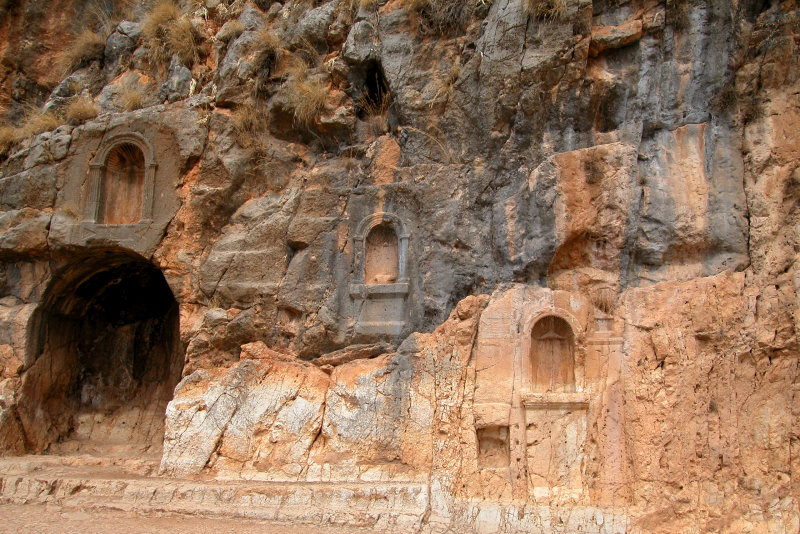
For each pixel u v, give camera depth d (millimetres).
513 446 9156
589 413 9133
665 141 10039
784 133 9500
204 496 9203
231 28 12961
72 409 13109
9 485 9781
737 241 9461
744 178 9641
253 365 10445
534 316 9516
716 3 10008
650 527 8273
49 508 9281
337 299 10688
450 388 9523
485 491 8914
